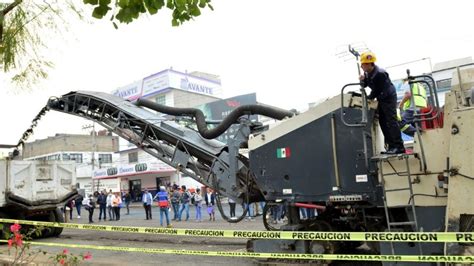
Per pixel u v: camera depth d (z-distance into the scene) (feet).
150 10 12.71
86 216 86.79
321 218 24.93
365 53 20.36
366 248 27.76
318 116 22.77
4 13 16.20
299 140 23.35
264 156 24.58
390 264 20.24
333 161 22.13
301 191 23.16
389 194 20.11
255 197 29.09
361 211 23.24
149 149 35.83
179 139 32.91
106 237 42.91
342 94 21.17
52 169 45.24
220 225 50.24
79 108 40.29
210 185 31.01
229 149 29.32
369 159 20.99
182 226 52.26
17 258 21.91
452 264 16.49
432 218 18.89
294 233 18.25
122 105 37.35
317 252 23.89
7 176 41.60
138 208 113.70
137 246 35.73
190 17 13.16
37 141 244.22
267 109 28.63
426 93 21.97
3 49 19.62
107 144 245.65
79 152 232.12
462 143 16.76
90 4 12.49
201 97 181.27
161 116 35.96
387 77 20.30
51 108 41.47
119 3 12.37
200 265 27.14
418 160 19.34
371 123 21.27
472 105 16.93
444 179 18.43
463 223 16.55
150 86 176.55
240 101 136.05
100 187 158.81
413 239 15.43
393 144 20.31
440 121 19.35
